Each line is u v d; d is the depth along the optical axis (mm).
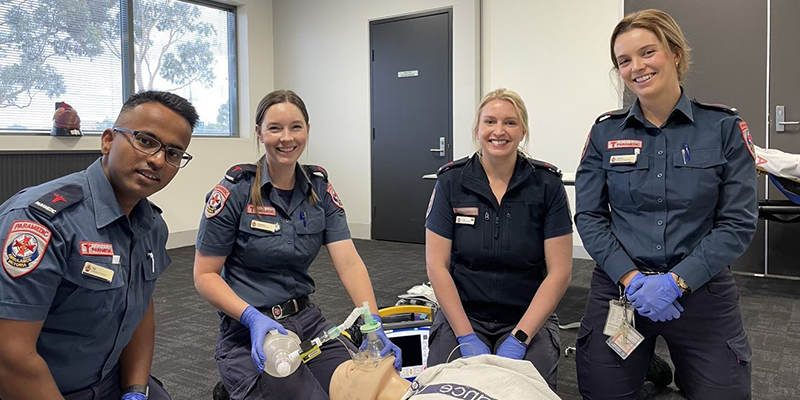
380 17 6000
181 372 2533
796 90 4082
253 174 1904
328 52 6441
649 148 1723
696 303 1656
